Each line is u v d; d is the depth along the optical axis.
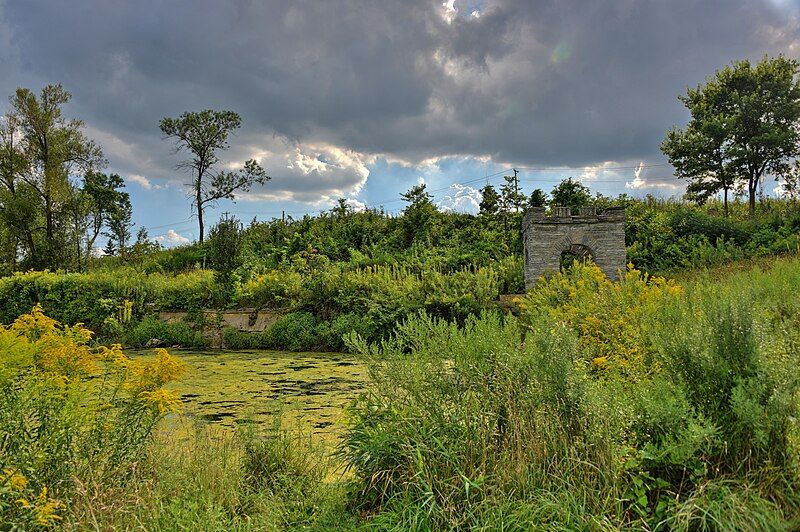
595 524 2.95
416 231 24.61
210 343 18.14
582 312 7.59
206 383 10.30
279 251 25.17
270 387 9.80
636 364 4.79
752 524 2.65
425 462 3.61
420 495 3.45
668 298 6.61
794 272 10.27
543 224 17.80
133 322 19.42
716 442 3.07
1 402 3.37
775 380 3.08
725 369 3.20
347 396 8.78
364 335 16.06
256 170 41.91
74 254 30.69
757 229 21.69
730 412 3.13
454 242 23.66
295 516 3.91
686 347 3.46
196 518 3.46
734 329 3.27
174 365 4.20
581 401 3.56
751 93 24.48
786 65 24.64
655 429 3.30
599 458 3.27
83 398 3.99
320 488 4.23
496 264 20.47
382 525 3.37
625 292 8.27
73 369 3.99
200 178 41.06
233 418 7.21
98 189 44.72
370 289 17.42
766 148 23.95
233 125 41.38
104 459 3.82
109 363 4.27
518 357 3.99
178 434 5.99
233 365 12.97
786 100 24.16
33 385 3.58
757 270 12.16
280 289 18.98
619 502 3.04
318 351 16.27
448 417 3.92
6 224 30.83
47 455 3.49
